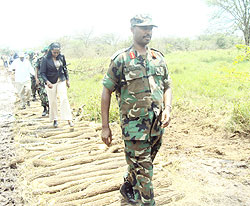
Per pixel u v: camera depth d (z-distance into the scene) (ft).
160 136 8.35
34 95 31.55
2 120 21.77
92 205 9.30
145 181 8.04
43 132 17.83
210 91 26.45
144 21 7.71
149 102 7.86
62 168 12.24
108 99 8.20
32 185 10.85
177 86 30.27
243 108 16.89
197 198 9.68
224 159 12.95
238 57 19.60
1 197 9.98
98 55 52.03
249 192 9.96
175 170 12.00
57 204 9.41
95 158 13.24
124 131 8.06
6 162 13.07
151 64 7.98
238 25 55.57
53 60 18.20
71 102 28.43
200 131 17.15
